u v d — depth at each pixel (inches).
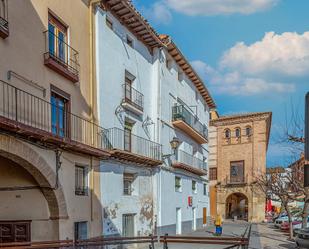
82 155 549.3
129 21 733.3
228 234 997.8
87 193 562.9
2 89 405.1
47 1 500.4
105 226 604.7
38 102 464.1
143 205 761.0
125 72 730.2
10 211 480.1
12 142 402.9
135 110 746.2
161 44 848.3
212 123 1822.1
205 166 1326.3
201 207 1245.1
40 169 447.2
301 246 652.1
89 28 613.3
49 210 478.9
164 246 372.8
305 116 161.2
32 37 464.1
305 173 160.2
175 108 965.8
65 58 538.6
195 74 1125.7
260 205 1647.4
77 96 560.7
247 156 1718.8
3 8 417.7
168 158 909.2
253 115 1710.1
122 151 641.6
